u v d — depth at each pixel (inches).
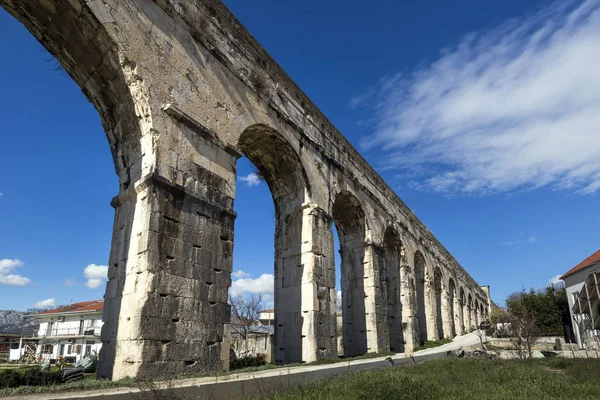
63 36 532.4
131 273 499.2
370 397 449.7
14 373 399.5
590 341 1504.7
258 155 874.1
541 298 2178.9
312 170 904.9
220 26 694.5
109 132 603.2
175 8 607.5
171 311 494.3
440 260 1972.2
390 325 1325.0
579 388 515.2
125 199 550.3
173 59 587.5
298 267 853.2
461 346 1465.3
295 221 888.3
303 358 786.8
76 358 1999.3
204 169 596.7
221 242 593.9
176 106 568.1
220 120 652.7
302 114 908.0
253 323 2596.0
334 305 866.1
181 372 487.5
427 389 488.4
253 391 455.5
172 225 523.2
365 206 1154.0
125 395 332.8
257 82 758.5
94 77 568.1
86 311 2346.2
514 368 769.6
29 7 505.4
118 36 513.3
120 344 477.4
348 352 1087.6
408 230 1510.8
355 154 1147.9
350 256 1157.7
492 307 4010.8
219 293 570.3
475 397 461.1
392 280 1378.0
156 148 528.7
